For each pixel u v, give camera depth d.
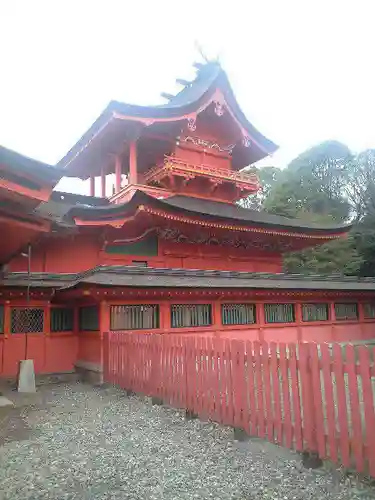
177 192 25.84
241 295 19.22
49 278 17.39
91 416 10.09
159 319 16.47
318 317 23.45
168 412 10.13
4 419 9.50
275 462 6.74
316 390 6.49
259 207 61.19
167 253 23.00
